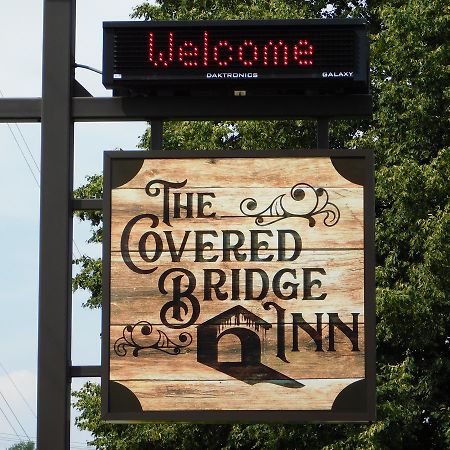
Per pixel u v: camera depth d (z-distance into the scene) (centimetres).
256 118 1187
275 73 1154
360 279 1139
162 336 1138
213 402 1129
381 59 2381
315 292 1139
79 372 1149
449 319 2220
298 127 2431
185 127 2423
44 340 1144
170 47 1162
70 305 1157
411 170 2184
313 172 1156
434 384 2262
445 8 2270
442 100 2289
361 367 1128
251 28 1162
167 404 1130
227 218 1152
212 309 1140
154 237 1152
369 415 1120
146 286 1146
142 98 1184
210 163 1160
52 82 1181
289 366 1130
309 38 1159
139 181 1160
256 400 1128
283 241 1147
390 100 2306
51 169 1169
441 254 2116
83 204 1175
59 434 1134
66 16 1190
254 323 1138
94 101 1184
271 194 1154
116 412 1130
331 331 1134
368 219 1147
